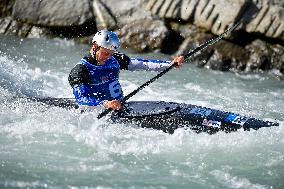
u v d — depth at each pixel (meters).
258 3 31.77
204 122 19.95
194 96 26.64
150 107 20.83
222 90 28.00
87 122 20.11
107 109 19.55
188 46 32.50
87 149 18.81
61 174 16.95
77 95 20.20
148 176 17.28
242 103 26.05
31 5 35.19
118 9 34.56
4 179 16.34
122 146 19.12
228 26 31.77
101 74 20.33
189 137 19.69
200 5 32.56
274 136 19.95
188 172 17.73
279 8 31.61
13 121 20.56
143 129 20.03
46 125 20.34
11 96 23.45
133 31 33.59
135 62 21.28
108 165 17.80
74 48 33.50
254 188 16.86
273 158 18.89
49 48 33.06
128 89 26.94
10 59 30.31
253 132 19.86
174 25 33.56
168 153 18.89
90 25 34.75
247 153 19.14
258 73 31.30
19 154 18.06
